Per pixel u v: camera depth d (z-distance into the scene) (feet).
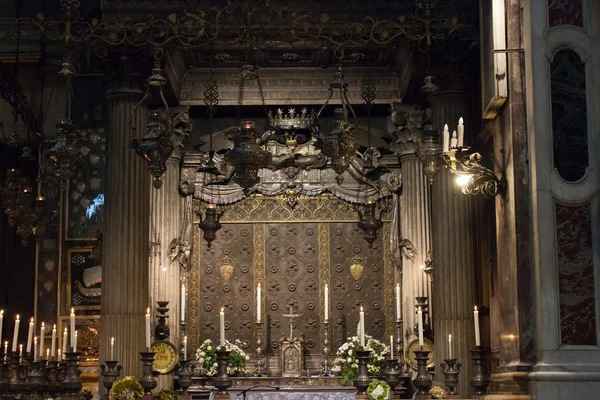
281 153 66.13
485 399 39.58
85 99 67.51
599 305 36.76
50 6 67.67
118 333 52.49
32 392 42.45
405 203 65.67
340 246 66.74
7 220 68.64
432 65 55.77
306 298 66.08
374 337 65.51
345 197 66.90
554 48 38.32
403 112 65.67
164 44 50.08
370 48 61.52
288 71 66.33
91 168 66.64
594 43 38.42
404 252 65.36
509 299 40.01
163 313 59.47
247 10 51.24
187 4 54.39
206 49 61.21
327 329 62.75
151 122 42.65
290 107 67.36
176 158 65.57
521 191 38.99
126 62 54.29
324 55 63.46
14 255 68.64
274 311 65.92
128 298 52.95
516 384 37.86
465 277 53.93
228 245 66.59
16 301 68.08
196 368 62.69
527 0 38.88
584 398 35.63
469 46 54.70
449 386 41.60
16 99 58.90
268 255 66.59
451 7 54.60
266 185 67.00
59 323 64.54
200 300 65.72
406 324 64.44
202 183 66.44
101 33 53.01
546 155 37.68
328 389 59.21
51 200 66.33
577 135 37.93
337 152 43.01
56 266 65.57
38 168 65.67
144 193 54.60
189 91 65.77
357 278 66.28
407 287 64.85
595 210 37.45
